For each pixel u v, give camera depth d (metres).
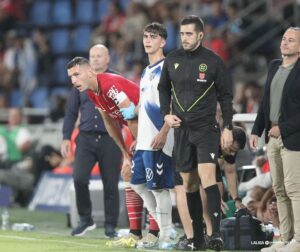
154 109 26.92
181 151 25.58
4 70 64.44
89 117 32.59
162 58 27.30
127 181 28.72
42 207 47.38
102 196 36.91
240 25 54.19
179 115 25.45
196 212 26.00
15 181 50.22
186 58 25.48
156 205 27.55
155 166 26.91
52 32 67.56
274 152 25.97
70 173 46.53
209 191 25.03
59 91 62.59
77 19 68.06
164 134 26.02
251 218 27.47
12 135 52.34
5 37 67.38
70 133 33.22
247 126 32.72
